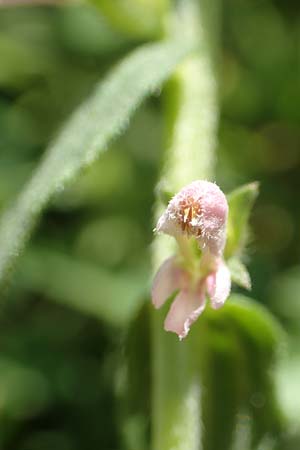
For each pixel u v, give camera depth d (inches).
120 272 6.4
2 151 6.7
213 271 3.1
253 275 6.0
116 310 6.1
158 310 3.6
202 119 4.0
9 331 6.4
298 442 5.0
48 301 6.6
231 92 7.3
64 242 6.6
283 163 7.3
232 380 3.7
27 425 6.2
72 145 3.5
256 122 7.4
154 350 3.6
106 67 7.3
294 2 7.6
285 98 7.3
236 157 7.2
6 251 3.4
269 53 7.5
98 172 6.8
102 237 6.7
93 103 3.5
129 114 3.5
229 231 3.3
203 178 3.9
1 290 3.4
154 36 4.1
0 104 7.1
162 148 4.0
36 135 7.1
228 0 7.4
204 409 3.7
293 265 6.9
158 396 3.5
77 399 6.2
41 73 7.4
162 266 3.2
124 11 4.1
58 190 3.4
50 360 6.3
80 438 6.1
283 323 5.8
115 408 5.9
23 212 3.4
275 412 3.7
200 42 4.0
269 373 3.7
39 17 7.4
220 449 3.7
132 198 6.9
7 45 7.4
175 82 4.0
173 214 3.1
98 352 6.4
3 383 6.2
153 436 3.6
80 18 7.2
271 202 7.1
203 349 3.7
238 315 3.6
